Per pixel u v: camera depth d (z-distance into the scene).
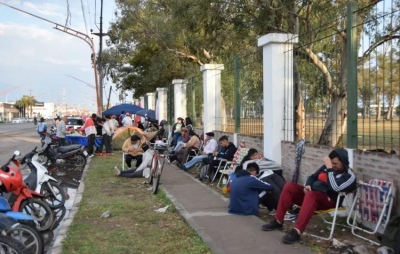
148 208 7.96
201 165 11.65
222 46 15.30
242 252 5.18
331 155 5.69
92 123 17.44
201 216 7.02
